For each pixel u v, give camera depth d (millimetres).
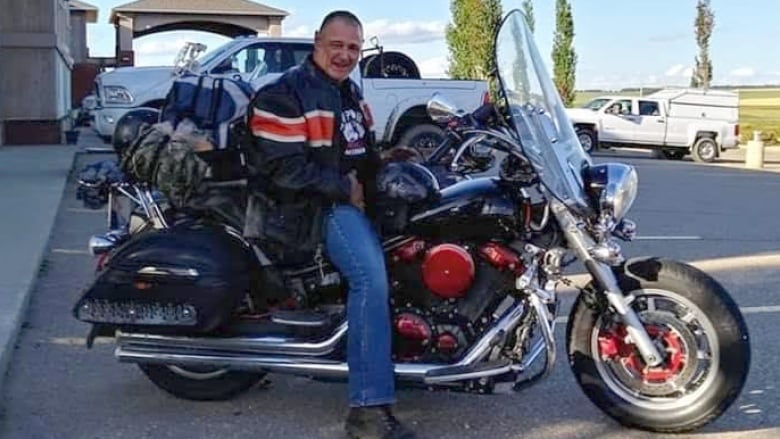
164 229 4777
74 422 4750
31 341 6133
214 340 4574
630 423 4574
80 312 4629
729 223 11945
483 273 4422
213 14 36469
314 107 4340
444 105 4609
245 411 4906
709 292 4410
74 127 26188
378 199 4477
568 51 38719
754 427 4672
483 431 4633
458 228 4426
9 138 20734
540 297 4355
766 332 6387
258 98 4367
